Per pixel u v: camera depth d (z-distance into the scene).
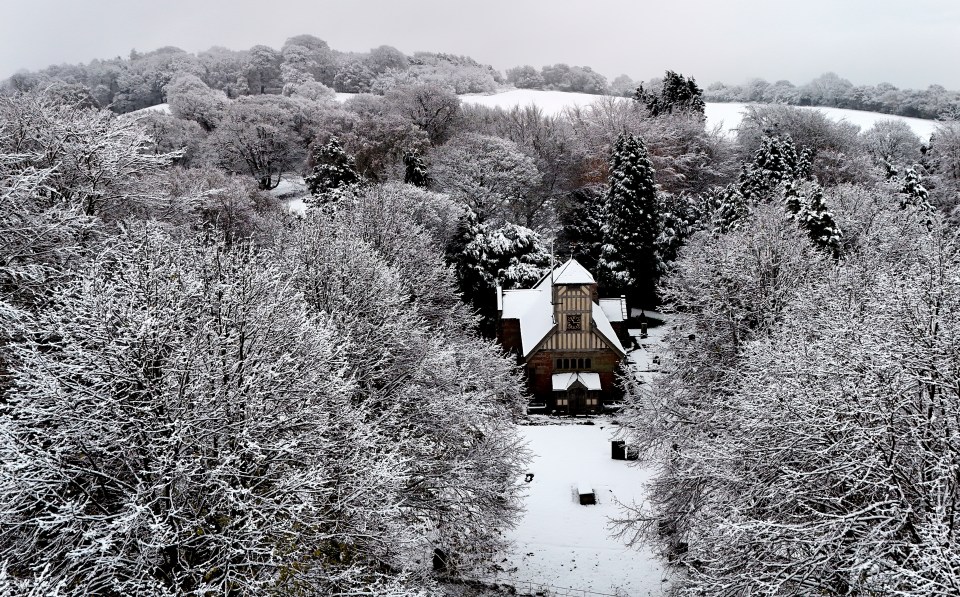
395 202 45.66
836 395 14.41
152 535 12.15
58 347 13.79
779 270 27.48
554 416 48.19
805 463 15.51
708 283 28.72
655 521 23.95
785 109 99.75
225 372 14.16
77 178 22.78
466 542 23.31
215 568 12.53
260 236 41.38
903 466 13.78
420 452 20.75
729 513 16.77
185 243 17.50
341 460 15.40
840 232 44.47
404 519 18.64
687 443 25.17
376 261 26.41
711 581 15.57
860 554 12.59
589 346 49.81
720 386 25.12
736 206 54.78
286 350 16.06
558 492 34.25
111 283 14.16
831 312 19.56
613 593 24.72
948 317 14.59
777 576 13.77
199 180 54.91
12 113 23.27
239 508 12.52
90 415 12.43
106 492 13.43
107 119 25.27
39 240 18.25
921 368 13.65
